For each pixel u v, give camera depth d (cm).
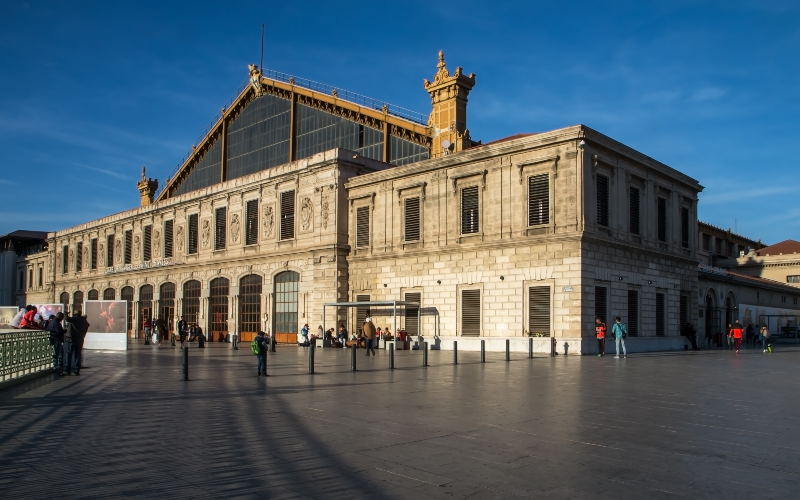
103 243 8469
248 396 1825
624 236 4231
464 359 3428
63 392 1927
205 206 6650
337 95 6562
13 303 11869
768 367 2906
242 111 7838
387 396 1814
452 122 5625
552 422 1376
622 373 2564
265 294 5803
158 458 1040
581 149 3884
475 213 4397
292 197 5650
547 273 3969
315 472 953
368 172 5444
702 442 1174
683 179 4897
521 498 830
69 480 902
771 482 909
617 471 965
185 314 6850
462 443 1160
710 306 5772
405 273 4781
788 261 8606
